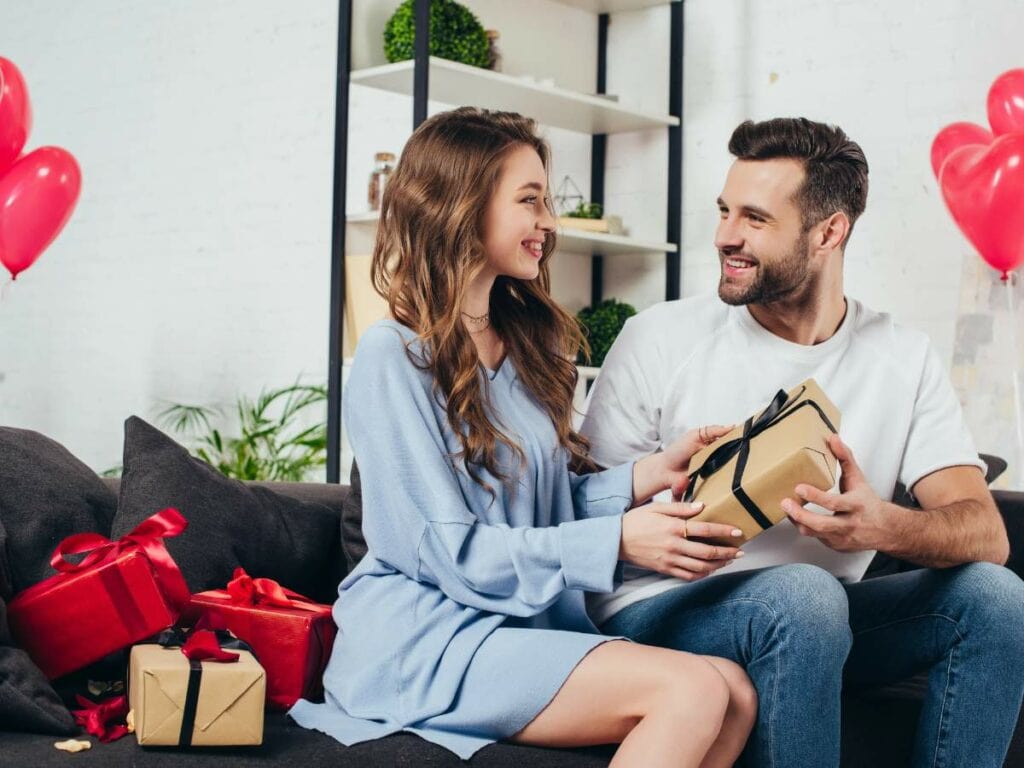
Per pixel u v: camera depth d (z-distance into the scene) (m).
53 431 5.96
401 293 1.95
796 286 2.06
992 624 1.88
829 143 2.06
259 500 2.18
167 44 5.55
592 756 1.69
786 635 1.70
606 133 4.44
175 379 5.45
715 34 4.23
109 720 1.72
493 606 1.77
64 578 1.82
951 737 1.91
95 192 5.84
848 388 2.11
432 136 1.96
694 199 4.26
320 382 4.89
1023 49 3.65
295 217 5.02
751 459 1.74
